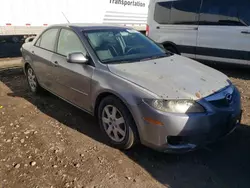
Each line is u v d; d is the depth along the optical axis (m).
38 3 8.95
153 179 2.88
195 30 7.36
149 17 8.47
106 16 11.11
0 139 3.65
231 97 3.29
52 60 4.43
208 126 2.96
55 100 5.13
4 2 8.25
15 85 6.15
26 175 2.93
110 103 3.35
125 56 3.89
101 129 3.64
